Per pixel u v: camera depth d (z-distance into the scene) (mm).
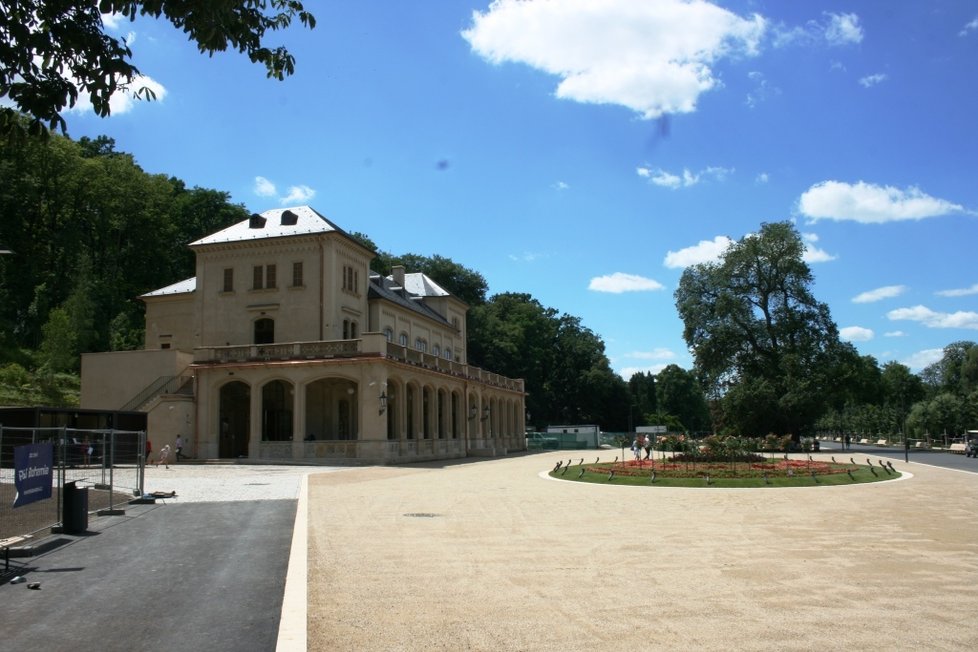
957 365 142375
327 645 7328
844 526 16031
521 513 18484
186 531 15570
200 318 53000
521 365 110125
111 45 9727
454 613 8602
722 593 9586
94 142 110875
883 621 8211
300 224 53781
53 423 41531
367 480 30109
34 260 88438
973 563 11648
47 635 7926
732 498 22531
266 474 34000
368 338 45000
